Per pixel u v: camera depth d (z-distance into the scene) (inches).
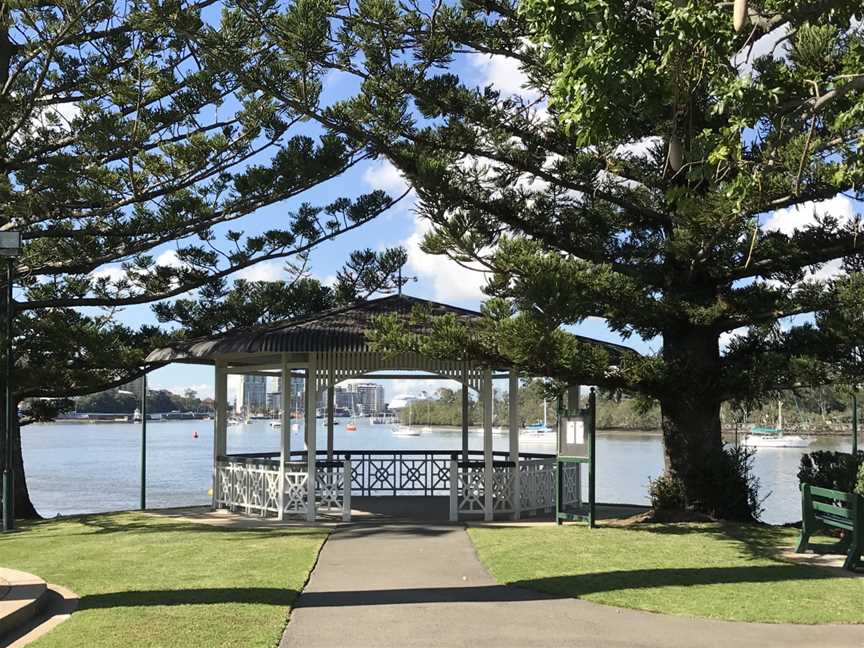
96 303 668.7
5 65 646.5
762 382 467.8
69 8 556.4
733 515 495.2
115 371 674.8
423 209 479.5
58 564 361.7
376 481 653.3
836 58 360.2
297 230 677.9
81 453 1966.0
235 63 535.8
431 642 232.7
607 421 2202.3
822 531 432.1
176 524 503.5
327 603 279.3
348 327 514.6
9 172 617.6
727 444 701.9
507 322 419.2
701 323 479.2
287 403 521.0
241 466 558.3
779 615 262.8
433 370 519.5
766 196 418.0
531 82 539.8
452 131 546.0
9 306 581.6
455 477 508.4
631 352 495.5
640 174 530.3
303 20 504.7
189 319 728.3
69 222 662.5
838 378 474.9
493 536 426.9
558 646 229.1
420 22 531.5
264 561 357.4
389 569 340.8
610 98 262.4
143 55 589.3
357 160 642.8
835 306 460.1
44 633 241.8
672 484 506.3
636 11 269.9
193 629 239.8
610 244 542.9
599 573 325.1
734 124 260.8
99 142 548.7
